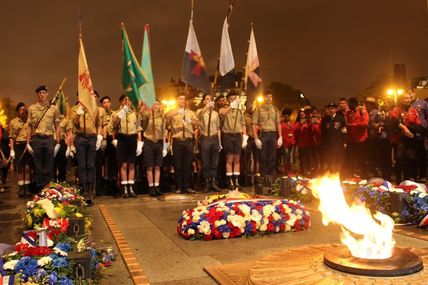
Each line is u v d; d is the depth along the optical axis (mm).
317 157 16656
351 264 3713
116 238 6410
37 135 11141
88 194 10203
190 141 11914
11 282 3543
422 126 11445
